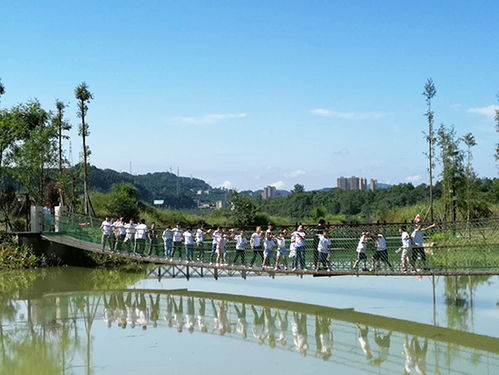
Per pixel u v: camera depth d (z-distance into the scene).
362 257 18.59
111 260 29.56
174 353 13.43
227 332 15.77
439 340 14.78
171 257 24.28
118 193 47.94
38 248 28.38
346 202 91.19
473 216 42.06
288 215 94.69
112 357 13.05
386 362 12.81
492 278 24.97
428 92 38.16
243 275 22.39
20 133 34.97
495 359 13.08
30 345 14.20
